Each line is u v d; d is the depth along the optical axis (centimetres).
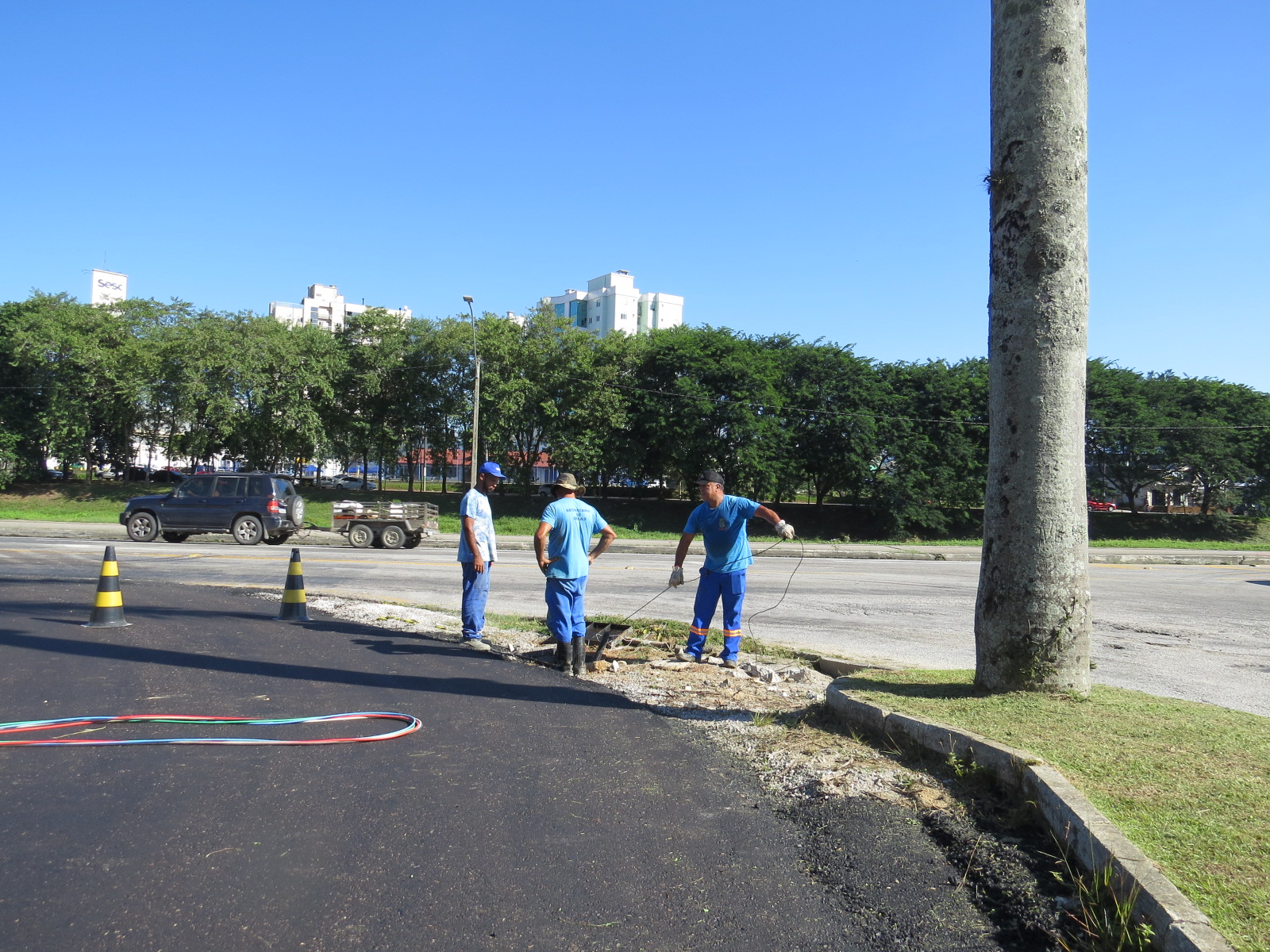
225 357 4388
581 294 12331
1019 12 525
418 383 4819
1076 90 519
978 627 553
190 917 284
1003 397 533
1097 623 1172
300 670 682
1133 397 5028
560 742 507
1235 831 328
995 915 306
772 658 810
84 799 392
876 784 439
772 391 4384
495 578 1499
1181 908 267
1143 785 375
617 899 309
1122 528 4984
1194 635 1075
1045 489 519
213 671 664
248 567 1586
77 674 643
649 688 674
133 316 5028
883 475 4575
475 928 284
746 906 307
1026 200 520
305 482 5872
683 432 4350
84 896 296
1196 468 4950
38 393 4950
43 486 4869
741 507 763
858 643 936
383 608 1064
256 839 351
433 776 438
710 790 434
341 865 329
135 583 1250
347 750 479
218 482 2328
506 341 4556
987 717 480
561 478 742
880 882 330
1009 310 527
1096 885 303
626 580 1536
